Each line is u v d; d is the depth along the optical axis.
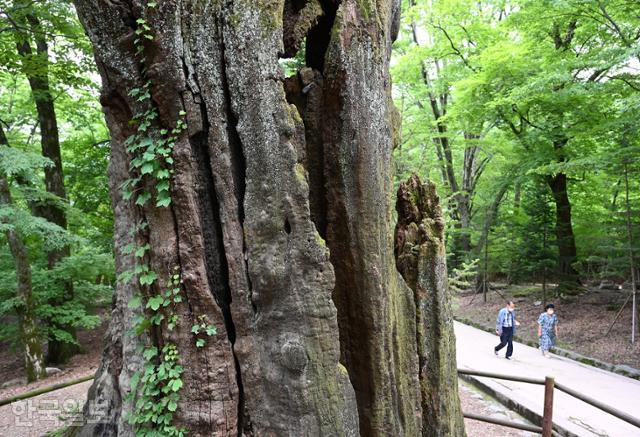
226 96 3.49
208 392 3.40
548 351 12.08
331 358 3.33
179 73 3.41
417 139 19.27
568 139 14.98
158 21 3.41
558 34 15.23
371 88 3.65
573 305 15.75
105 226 14.87
